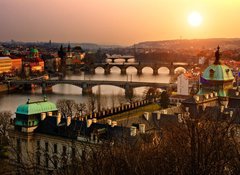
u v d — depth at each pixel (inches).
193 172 1670.8
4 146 5157.5
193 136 1777.8
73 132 3174.2
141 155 1804.9
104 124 5502.0
